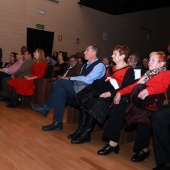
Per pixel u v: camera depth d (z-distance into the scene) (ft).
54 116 8.82
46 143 7.43
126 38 30.19
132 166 6.28
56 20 23.36
